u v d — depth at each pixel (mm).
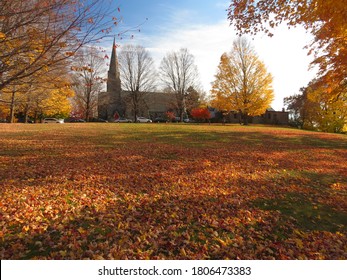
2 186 6090
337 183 7445
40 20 5203
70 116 57938
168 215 4887
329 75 10602
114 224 4414
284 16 7035
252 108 32219
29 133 17828
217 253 3684
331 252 3812
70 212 4824
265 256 3646
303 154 12180
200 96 56094
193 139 16281
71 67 6055
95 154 10711
